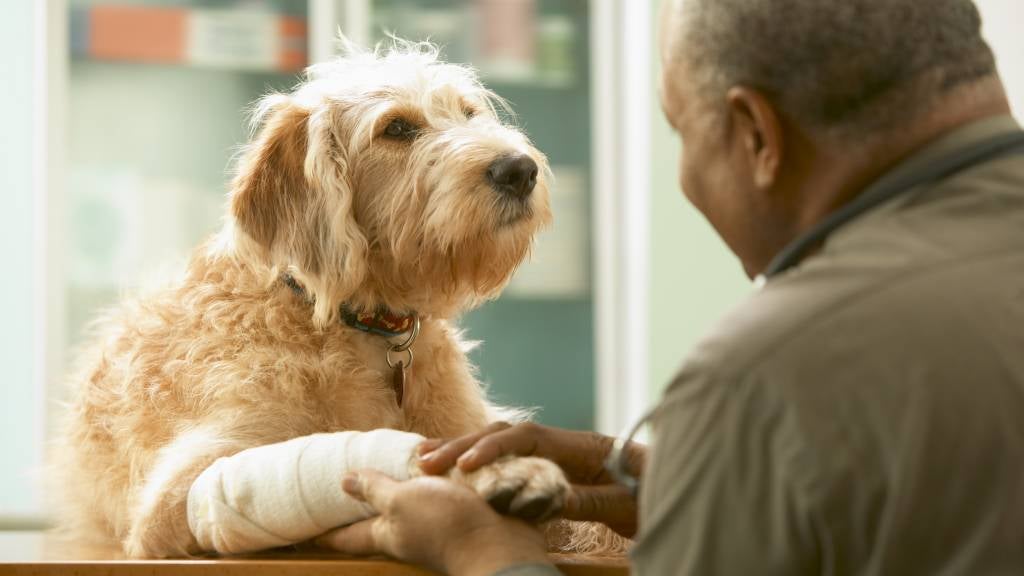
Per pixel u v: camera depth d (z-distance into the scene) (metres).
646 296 5.32
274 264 2.44
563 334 5.60
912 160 1.37
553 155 5.56
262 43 5.31
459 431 2.50
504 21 5.49
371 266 2.55
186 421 2.18
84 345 3.36
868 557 1.23
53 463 2.70
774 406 1.25
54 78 5.05
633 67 5.41
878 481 1.21
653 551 1.33
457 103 2.87
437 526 1.58
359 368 2.33
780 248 1.52
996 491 1.20
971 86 1.39
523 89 5.53
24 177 4.99
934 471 1.20
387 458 1.74
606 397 5.51
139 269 5.18
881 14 1.36
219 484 1.86
